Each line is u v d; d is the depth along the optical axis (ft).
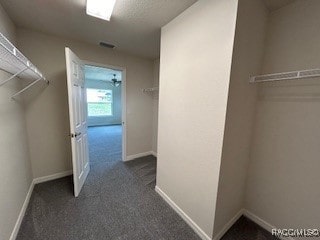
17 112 6.07
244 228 5.45
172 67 5.92
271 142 5.19
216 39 4.25
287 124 4.80
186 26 5.21
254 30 4.52
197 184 5.14
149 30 6.85
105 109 27.02
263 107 5.31
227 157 4.58
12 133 5.37
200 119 4.88
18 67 4.58
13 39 6.29
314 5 4.17
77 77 7.22
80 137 7.55
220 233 5.01
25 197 6.24
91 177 8.63
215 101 4.37
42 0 5.00
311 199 4.47
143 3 5.01
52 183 7.86
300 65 4.50
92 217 5.74
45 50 7.47
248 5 4.10
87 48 8.61
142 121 11.57
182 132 5.64
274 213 5.26
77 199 6.71
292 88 4.64
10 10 5.50
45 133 7.86
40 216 5.70
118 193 7.25
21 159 6.15
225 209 5.06
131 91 10.71
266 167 5.37
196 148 5.09
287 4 4.65
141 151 11.85
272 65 5.06
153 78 11.58
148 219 5.75
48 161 8.08
